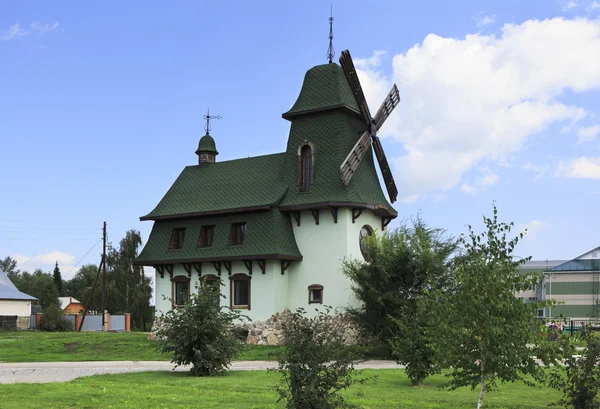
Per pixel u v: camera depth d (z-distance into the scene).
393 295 30.47
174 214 39.88
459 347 14.18
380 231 38.38
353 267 32.69
